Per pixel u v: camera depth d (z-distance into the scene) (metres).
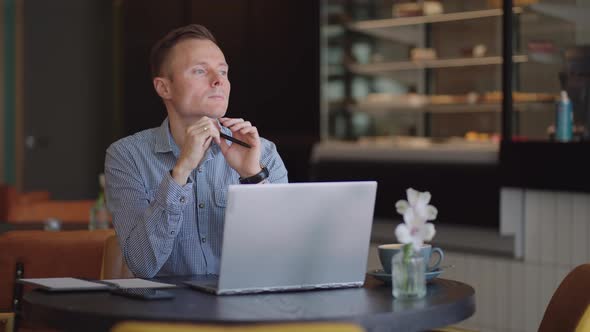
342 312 1.79
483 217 5.50
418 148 6.12
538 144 4.29
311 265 2.07
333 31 7.27
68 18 9.98
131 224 2.38
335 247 2.08
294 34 7.27
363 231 2.11
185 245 2.43
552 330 2.22
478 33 6.76
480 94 6.76
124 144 2.49
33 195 6.00
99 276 2.86
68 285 2.07
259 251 2.00
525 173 4.36
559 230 4.29
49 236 2.87
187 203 2.26
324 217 2.04
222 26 7.77
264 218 1.98
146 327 1.39
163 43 2.44
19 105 10.03
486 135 6.67
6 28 10.00
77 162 9.98
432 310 1.87
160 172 2.46
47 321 1.86
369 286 2.15
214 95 2.39
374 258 5.44
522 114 4.64
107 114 9.86
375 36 7.36
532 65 4.62
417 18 7.08
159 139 2.49
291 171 7.12
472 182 5.58
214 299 1.94
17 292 2.81
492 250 4.88
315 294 2.02
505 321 4.53
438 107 6.96
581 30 4.48
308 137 7.14
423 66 7.09
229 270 1.98
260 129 7.50
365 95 7.42
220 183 2.47
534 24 4.63
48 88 10.02
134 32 8.38
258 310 1.81
